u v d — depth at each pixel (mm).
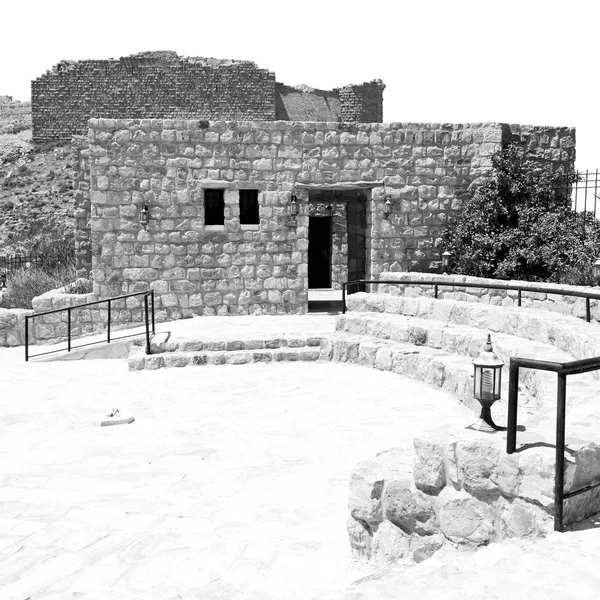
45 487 7898
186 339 14797
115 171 18000
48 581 5500
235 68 42750
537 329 11727
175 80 43469
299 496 7297
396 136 19047
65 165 47156
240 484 7785
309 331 15633
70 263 22906
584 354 9531
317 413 10672
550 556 4285
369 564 5621
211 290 18641
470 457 5152
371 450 8859
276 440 9453
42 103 47219
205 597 5047
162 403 11680
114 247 18156
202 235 18484
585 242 17781
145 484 7918
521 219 18969
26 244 41406
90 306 18125
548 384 8586
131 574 5516
